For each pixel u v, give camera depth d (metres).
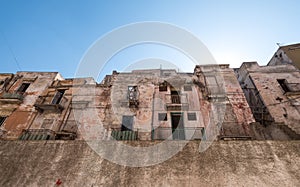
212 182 5.72
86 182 5.95
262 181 5.64
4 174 6.36
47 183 5.97
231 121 9.93
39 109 11.39
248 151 6.57
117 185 5.82
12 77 14.00
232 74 12.97
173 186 5.68
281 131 9.09
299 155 6.23
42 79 13.93
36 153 6.98
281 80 12.37
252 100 12.32
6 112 11.32
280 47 14.48
